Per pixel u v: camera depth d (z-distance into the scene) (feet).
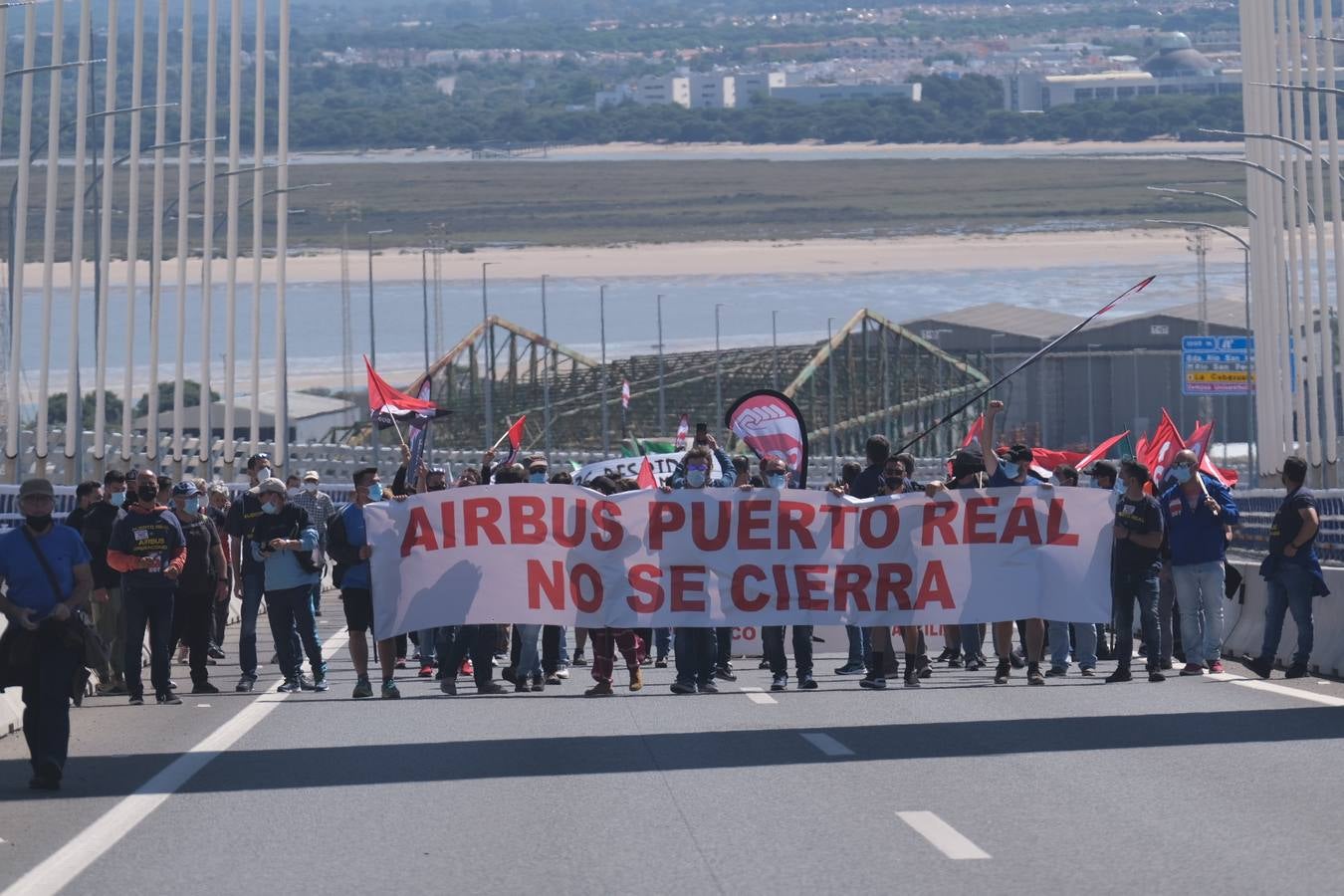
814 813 115.44
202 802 123.44
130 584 183.83
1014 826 110.11
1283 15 513.04
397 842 108.78
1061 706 168.04
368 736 155.02
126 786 130.52
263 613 343.46
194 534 194.80
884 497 184.65
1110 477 205.05
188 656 225.76
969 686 189.06
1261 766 131.03
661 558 183.32
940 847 104.42
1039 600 184.96
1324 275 497.87
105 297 401.49
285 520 192.13
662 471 251.80
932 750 141.08
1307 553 187.01
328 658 249.14
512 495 182.80
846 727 155.74
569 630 269.03
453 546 183.01
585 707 174.70
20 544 130.82
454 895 94.99
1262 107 524.11
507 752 144.15
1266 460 537.24
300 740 153.28
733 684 199.21
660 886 96.02
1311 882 94.38
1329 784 123.44
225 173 458.09
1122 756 136.46
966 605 184.85
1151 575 188.03
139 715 174.70
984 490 184.96
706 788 125.29
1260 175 528.63
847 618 184.65
